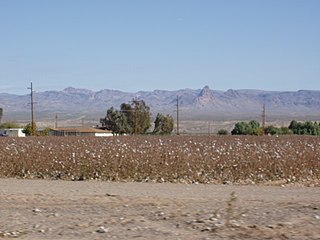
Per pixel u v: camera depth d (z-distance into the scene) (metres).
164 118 110.06
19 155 30.98
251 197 17.80
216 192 19.72
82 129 107.38
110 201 16.78
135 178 27.72
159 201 16.62
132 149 33.72
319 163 29.09
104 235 11.98
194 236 11.72
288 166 28.50
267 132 102.00
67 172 28.84
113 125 106.50
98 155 30.33
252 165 28.55
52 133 101.62
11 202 16.80
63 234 12.12
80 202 16.66
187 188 21.80
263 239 11.38
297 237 11.51
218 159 29.58
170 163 28.66
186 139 53.16
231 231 12.09
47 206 15.98
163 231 12.24
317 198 17.66
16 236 12.01
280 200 16.91
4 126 118.38
